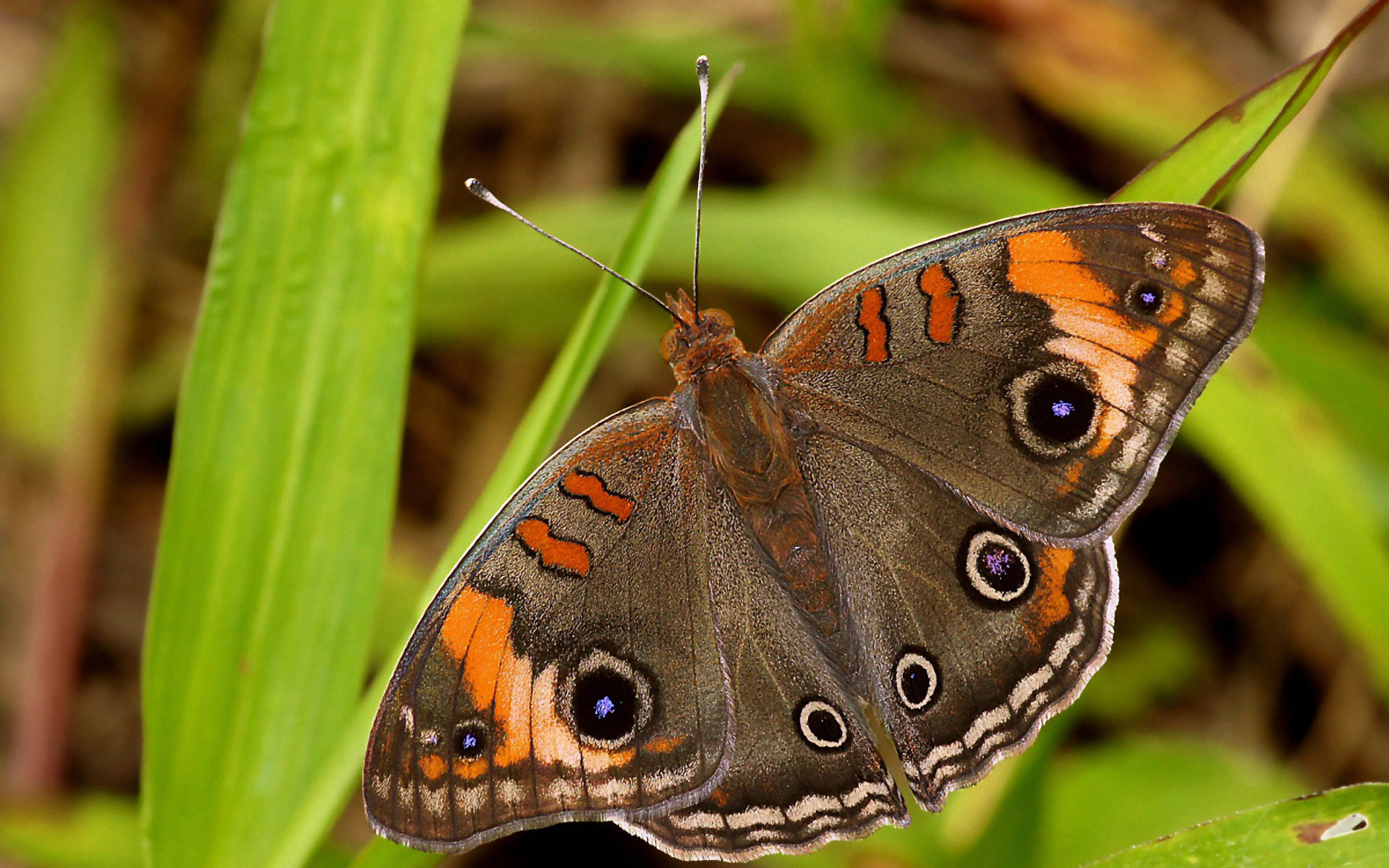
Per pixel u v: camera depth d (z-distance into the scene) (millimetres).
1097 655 361
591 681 361
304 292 363
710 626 365
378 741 356
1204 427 375
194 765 362
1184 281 357
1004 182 400
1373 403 387
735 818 363
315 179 363
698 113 363
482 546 359
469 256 397
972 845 375
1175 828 382
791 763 364
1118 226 357
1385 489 385
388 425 363
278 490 363
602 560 363
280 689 363
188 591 362
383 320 363
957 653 364
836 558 366
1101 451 360
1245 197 394
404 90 362
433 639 358
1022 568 363
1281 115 356
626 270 363
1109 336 359
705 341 369
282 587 363
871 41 395
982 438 364
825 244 385
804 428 367
